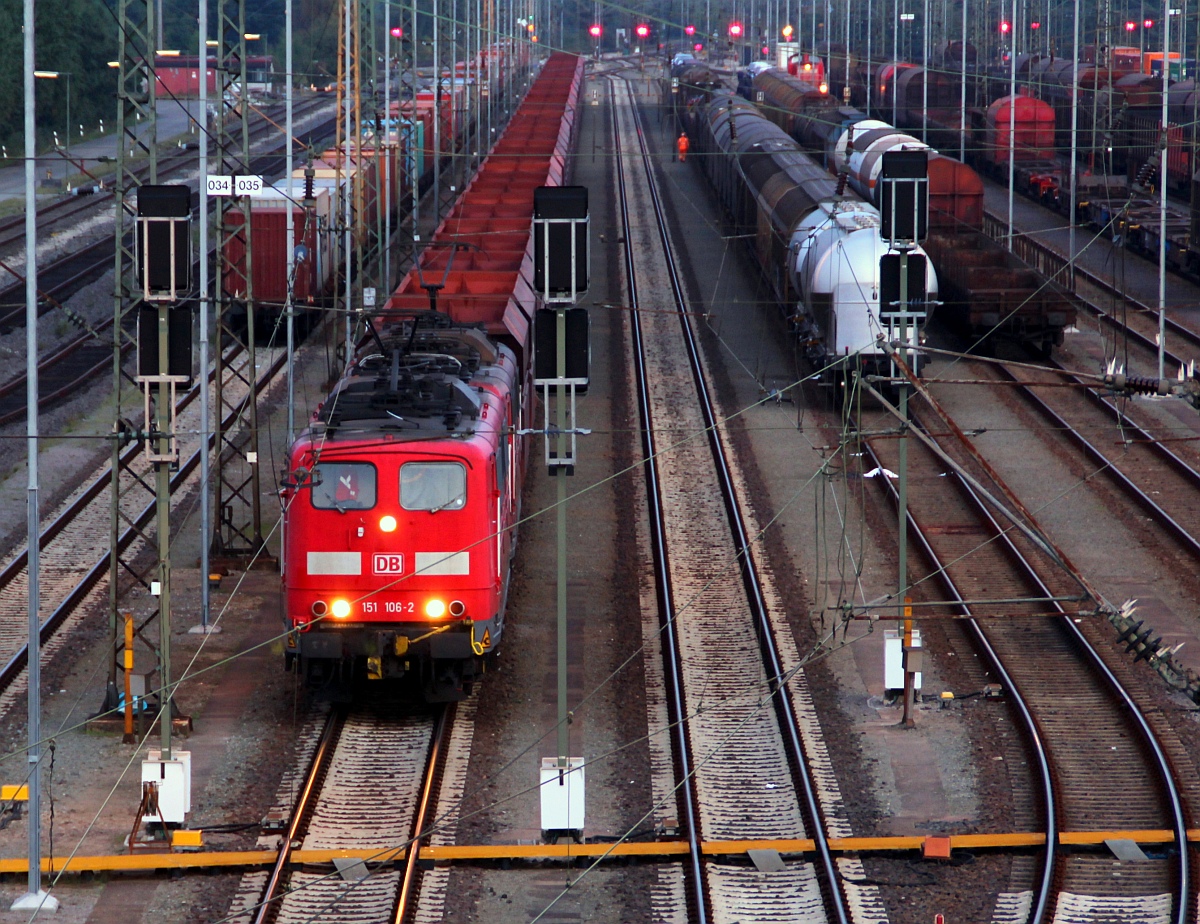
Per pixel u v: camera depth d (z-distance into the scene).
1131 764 66.06
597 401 134.88
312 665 69.38
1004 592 88.75
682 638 81.50
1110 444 119.56
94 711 71.69
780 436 122.56
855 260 125.25
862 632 82.31
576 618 84.56
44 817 60.88
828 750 67.50
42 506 105.75
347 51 124.44
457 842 58.88
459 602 67.88
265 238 153.12
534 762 66.38
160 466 61.12
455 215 154.50
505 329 97.75
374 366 80.00
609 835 59.41
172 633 81.62
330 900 54.44
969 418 128.12
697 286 183.25
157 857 56.44
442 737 68.19
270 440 107.69
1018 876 56.12
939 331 162.88
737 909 53.72
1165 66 137.12
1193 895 54.09
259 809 61.69
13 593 87.62
